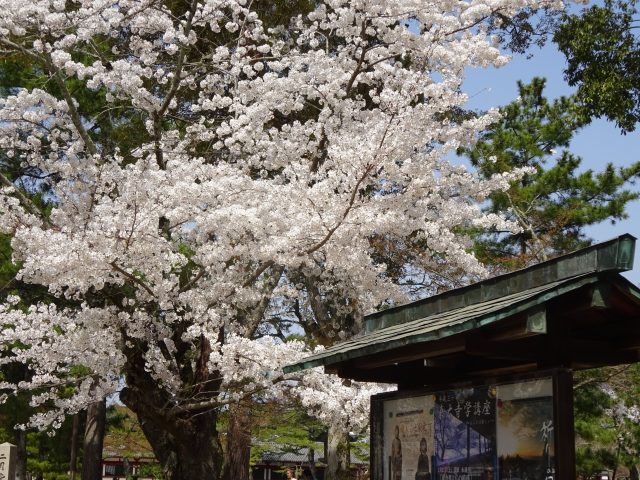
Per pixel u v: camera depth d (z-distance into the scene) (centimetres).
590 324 500
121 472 4006
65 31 1078
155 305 1006
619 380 1350
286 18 1330
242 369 970
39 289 1377
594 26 1123
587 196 1534
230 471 1459
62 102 988
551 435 434
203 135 1089
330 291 1445
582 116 1150
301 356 937
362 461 2456
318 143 1034
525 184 1588
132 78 981
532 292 456
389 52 1059
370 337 606
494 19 1083
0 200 891
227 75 1116
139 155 1050
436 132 950
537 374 444
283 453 3128
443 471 519
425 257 1305
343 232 902
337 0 1023
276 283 1166
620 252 416
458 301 564
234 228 887
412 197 946
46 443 2138
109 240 838
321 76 1038
